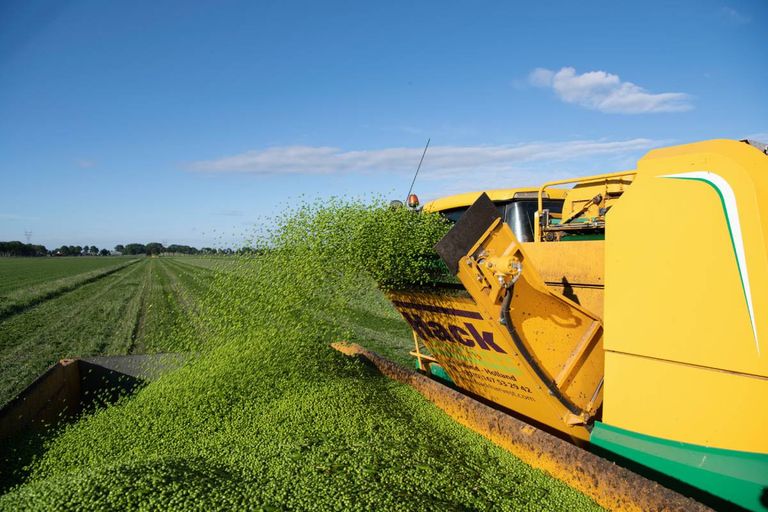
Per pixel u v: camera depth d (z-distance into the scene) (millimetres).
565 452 3129
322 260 4816
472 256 3322
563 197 5332
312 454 3533
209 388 4727
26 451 4066
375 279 4742
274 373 5020
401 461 3480
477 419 4000
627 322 3031
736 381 2604
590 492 2934
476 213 3326
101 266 65312
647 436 2943
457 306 4047
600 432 3160
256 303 5207
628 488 2705
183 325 5812
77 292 26656
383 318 12977
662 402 2875
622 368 3064
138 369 6199
